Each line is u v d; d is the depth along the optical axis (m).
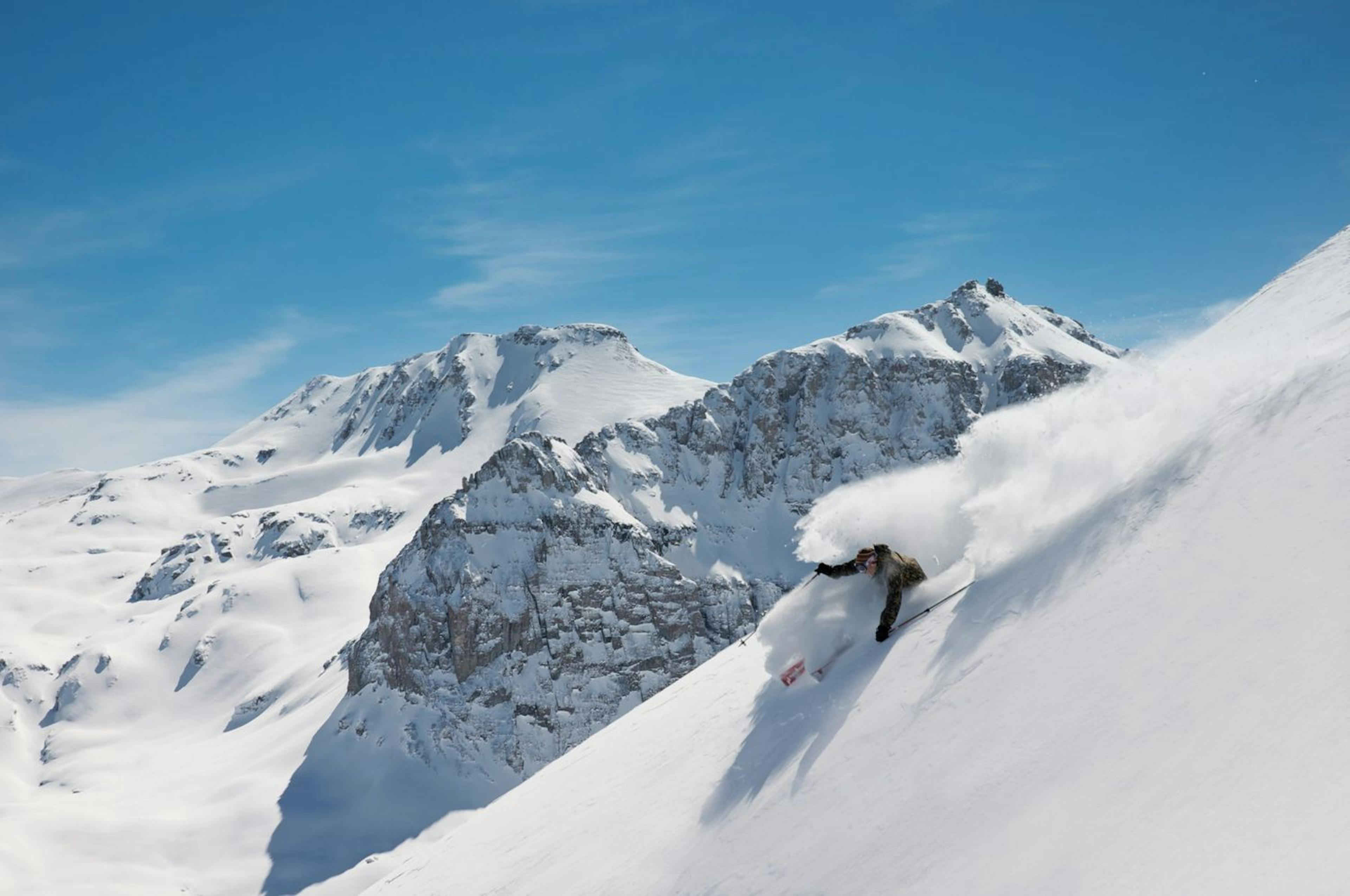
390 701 137.12
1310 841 3.33
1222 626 4.82
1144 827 4.07
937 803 5.36
